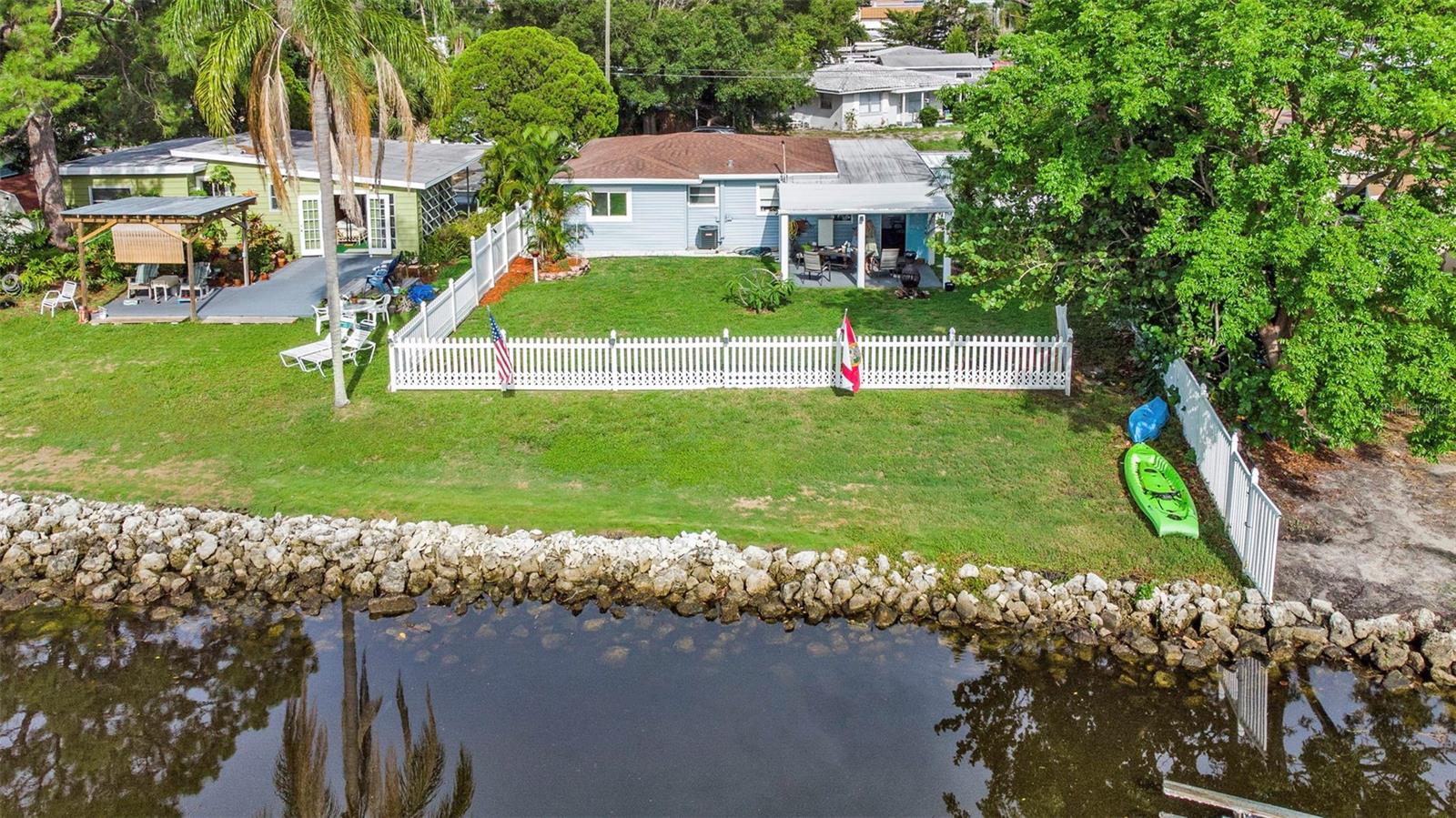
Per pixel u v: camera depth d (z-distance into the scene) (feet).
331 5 66.59
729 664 51.26
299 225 110.52
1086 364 78.79
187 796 43.32
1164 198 63.87
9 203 124.57
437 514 62.18
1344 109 53.98
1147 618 53.98
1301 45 54.85
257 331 87.86
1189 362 68.18
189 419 73.72
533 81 159.74
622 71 189.67
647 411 73.05
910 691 49.34
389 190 108.99
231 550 60.34
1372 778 43.70
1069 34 63.87
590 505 62.95
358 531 60.85
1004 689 49.60
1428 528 58.54
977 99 69.31
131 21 108.88
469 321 90.02
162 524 61.72
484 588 58.03
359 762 44.62
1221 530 58.75
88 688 50.67
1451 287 51.49
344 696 49.29
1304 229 54.34
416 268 104.22
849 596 55.98
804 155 120.67
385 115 71.72
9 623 56.13
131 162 108.78
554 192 105.91
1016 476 64.49
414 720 47.03
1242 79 53.88
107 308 92.43
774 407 73.31
